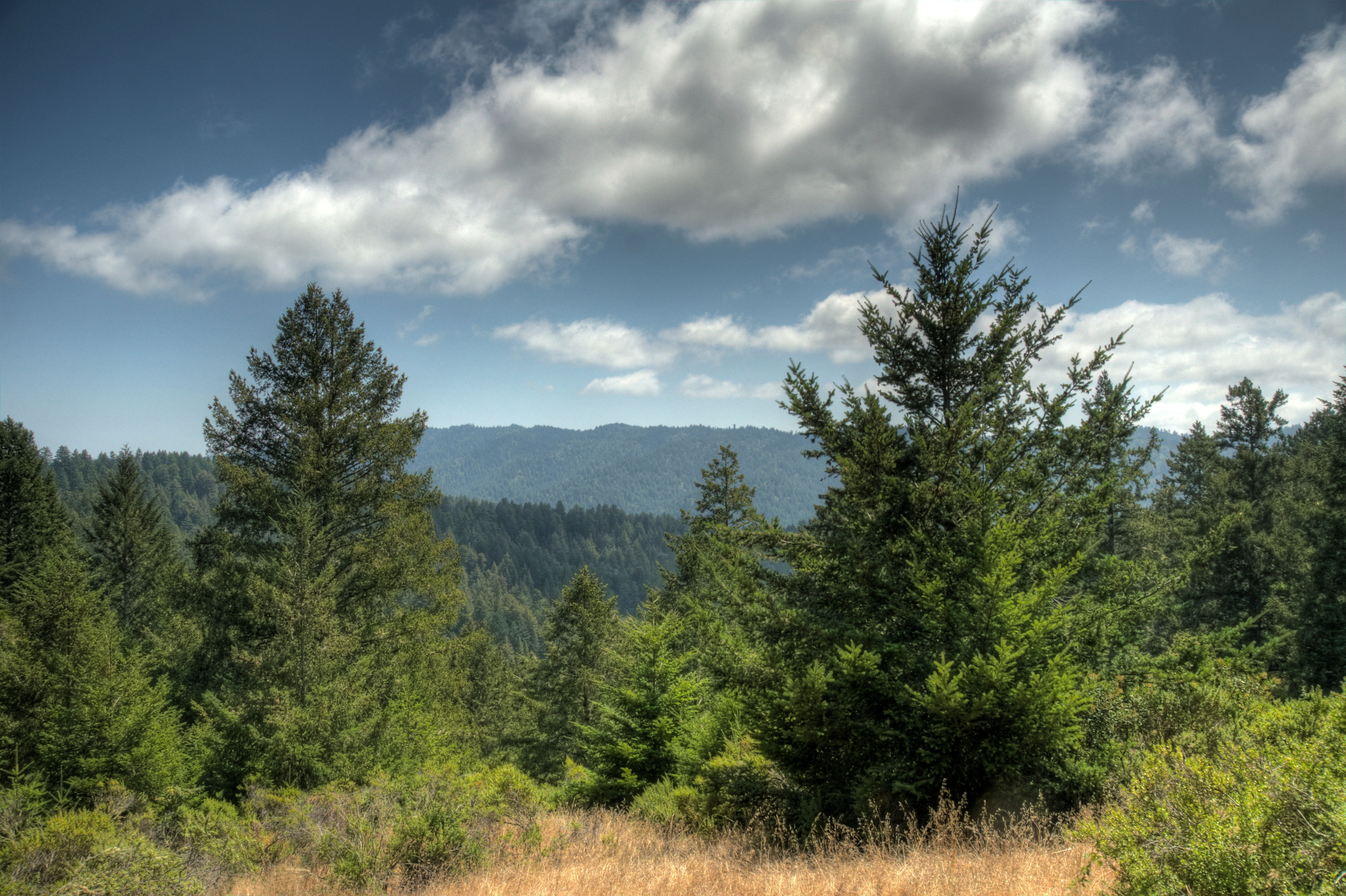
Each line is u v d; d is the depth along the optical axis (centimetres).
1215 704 797
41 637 1515
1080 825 497
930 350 994
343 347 1995
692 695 1441
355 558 1900
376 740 1630
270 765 1463
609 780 1384
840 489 988
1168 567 991
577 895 652
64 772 1383
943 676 729
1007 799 785
